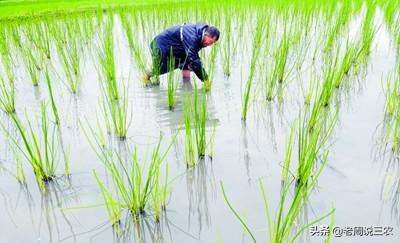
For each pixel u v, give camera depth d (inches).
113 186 98.3
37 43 263.3
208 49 233.0
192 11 350.0
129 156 113.3
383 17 305.3
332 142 114.3
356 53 187.5
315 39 244.1
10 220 87.7
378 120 128.5
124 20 292.0
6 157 116.2
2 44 241.9
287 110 140.8
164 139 123.1
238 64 203.6
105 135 127.6
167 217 86.3
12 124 140.2
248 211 87.3
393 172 99.2
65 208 90.7
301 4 359.9
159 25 291.0
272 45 217.9
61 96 168.7
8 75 190.2
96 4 495.2
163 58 176.7
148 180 84.7
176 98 159.5
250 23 293.9
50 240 80.9
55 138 126.8
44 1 549.0
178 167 106.4
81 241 80.1
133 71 201.6
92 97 165.8
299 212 85.4
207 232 81.4
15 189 99.4
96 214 88.5
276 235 68.7
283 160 107.7
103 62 176.9
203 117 105.9
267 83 164.7
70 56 210.5
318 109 127.7
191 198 92.7
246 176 100.9
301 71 185.0
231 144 117.6
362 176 97.7
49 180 102.1
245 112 133.6
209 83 167.2
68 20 347.9
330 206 87.2
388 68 183.2
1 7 488.7
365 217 83.5
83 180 101.8
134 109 149.0
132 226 83.7
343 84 163.0
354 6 347.6
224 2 409.4
